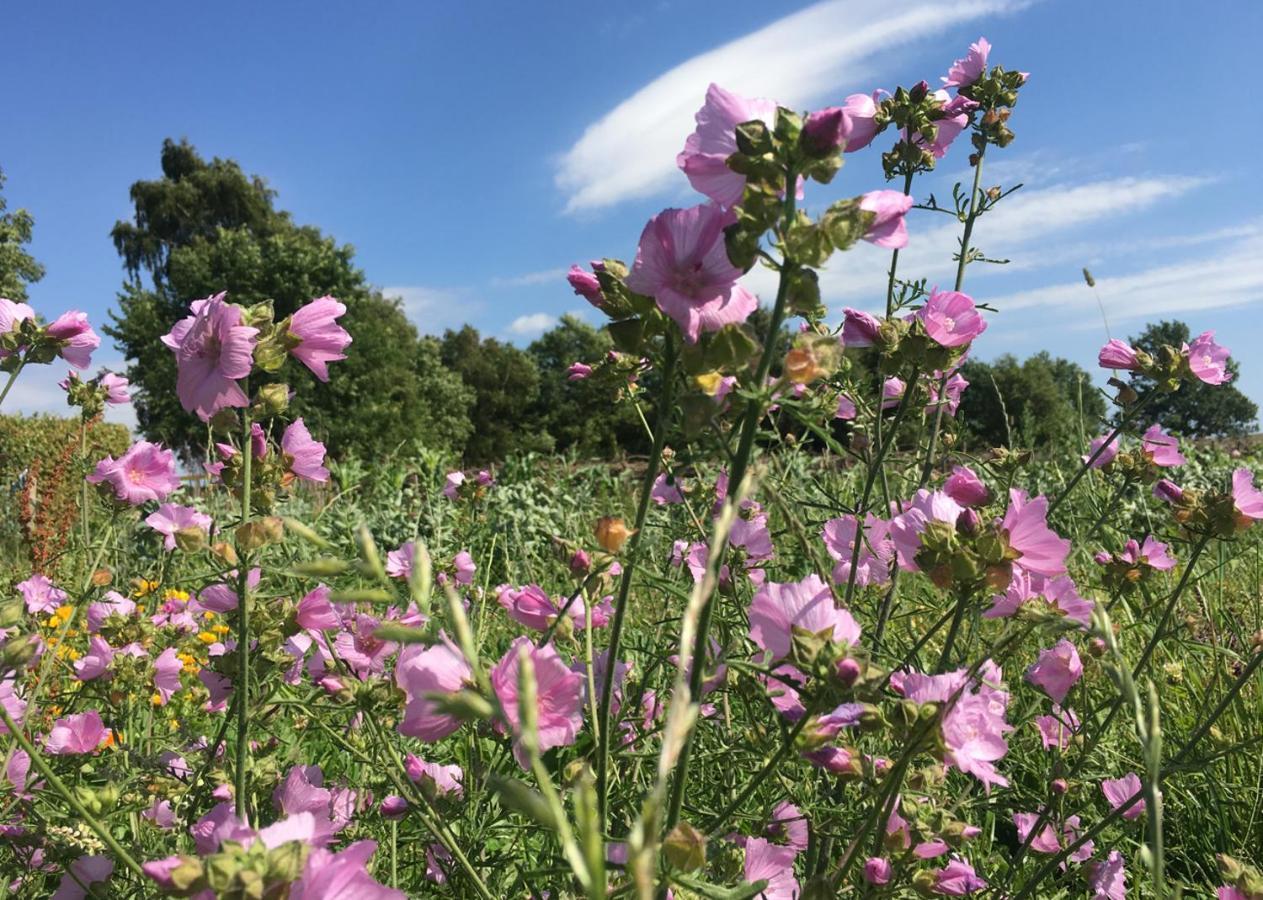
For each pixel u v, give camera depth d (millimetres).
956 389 930
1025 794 690
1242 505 644
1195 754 762
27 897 547
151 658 756
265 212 13172
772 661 417
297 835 341
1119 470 938
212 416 506
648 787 591
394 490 2152
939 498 488
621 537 423
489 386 13508
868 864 452
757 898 480
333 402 7906
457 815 537
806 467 1181
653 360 422
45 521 1351
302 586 677
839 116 363
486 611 818
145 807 575
